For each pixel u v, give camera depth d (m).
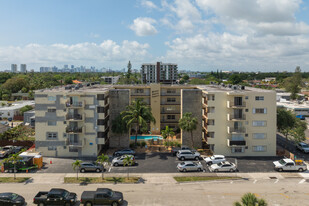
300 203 31.02
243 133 50.38
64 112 49.75
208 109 51.38
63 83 185.12
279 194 33.53
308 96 140.50
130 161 39.72
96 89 57.28
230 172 41.91
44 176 39.81
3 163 41.56
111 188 35.31
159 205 30.42
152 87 69.69
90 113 50.00
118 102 55.34
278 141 63.59
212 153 52.31
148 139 60.84
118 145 55.53
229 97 50.28
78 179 38.47
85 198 29.88
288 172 42.03
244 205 21.27
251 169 43.38
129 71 180.12
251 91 52.28
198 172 41.88
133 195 33.06
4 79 168.88
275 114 50.56
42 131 50.22
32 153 45.28
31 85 144.75
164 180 38.41
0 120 88.31
